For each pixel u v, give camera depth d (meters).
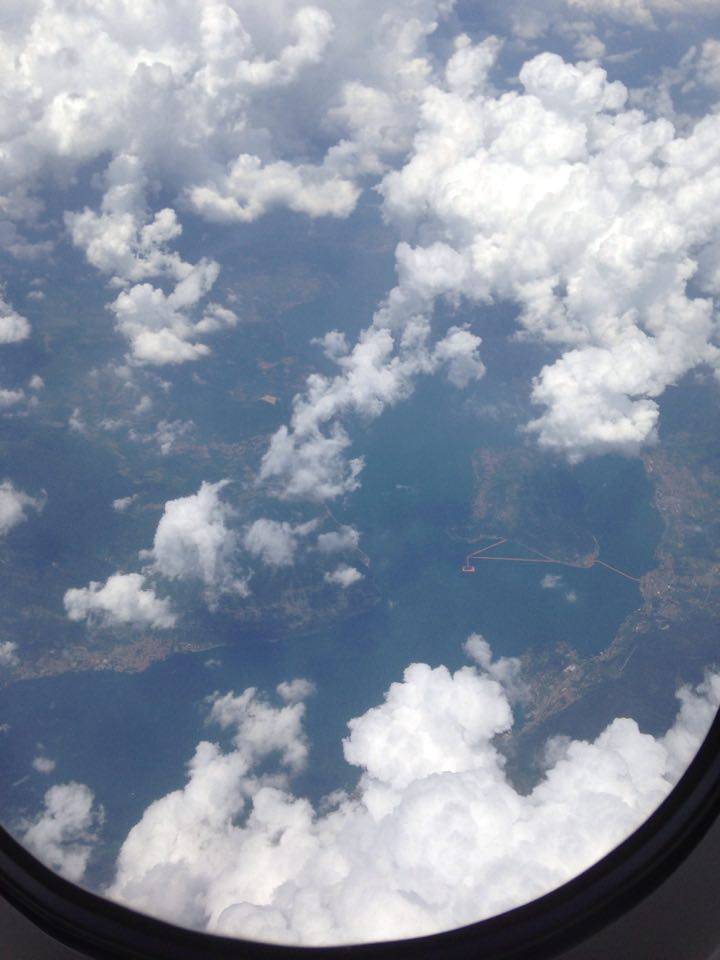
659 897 1.67
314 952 1.80
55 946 1.74
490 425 53.69
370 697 39.09
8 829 1.72
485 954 1.74
